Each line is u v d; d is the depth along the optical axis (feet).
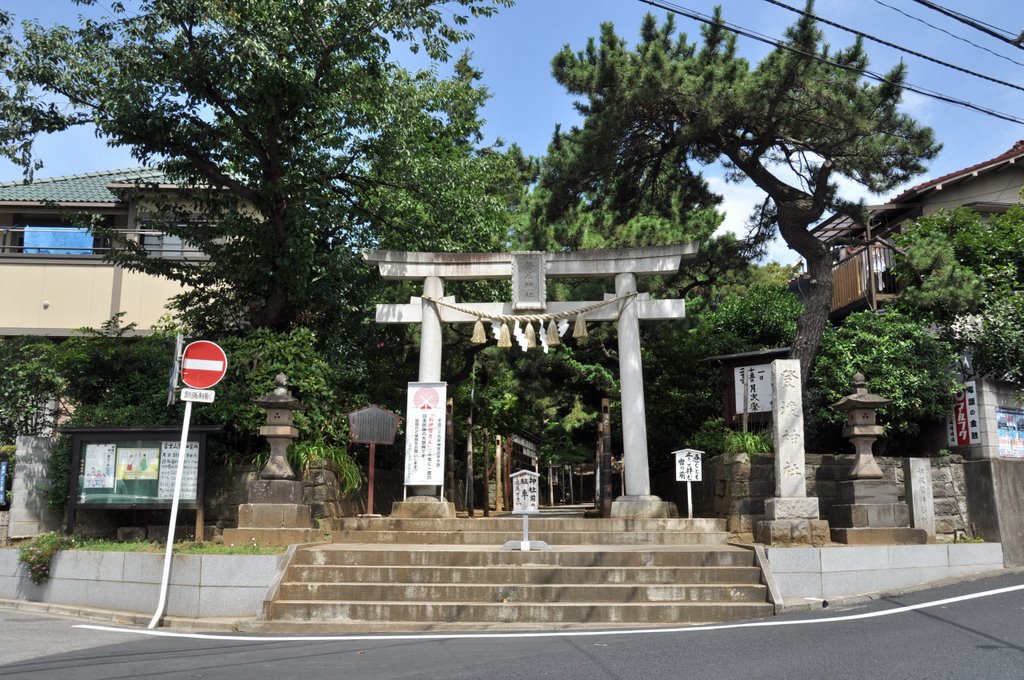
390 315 46.39
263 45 40.98
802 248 45.75
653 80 41.65
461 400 69.05
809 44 39.63
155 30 42.70
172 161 47.67
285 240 45.83
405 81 54.65
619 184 50.67
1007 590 28.68
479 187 58.90
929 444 43.21
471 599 29.19
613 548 33.94
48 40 42.22
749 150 49.55
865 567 31.17
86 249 67.00
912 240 49.55
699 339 55.98
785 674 18.13
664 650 21.52
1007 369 41.83
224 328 49.80
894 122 40.91
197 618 28.99
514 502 32.99
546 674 18.98
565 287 64.59
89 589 32.55
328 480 41.09
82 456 36.24
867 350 43.04
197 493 35.32
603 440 47.57
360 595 29.45
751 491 39.91
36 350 44.68
